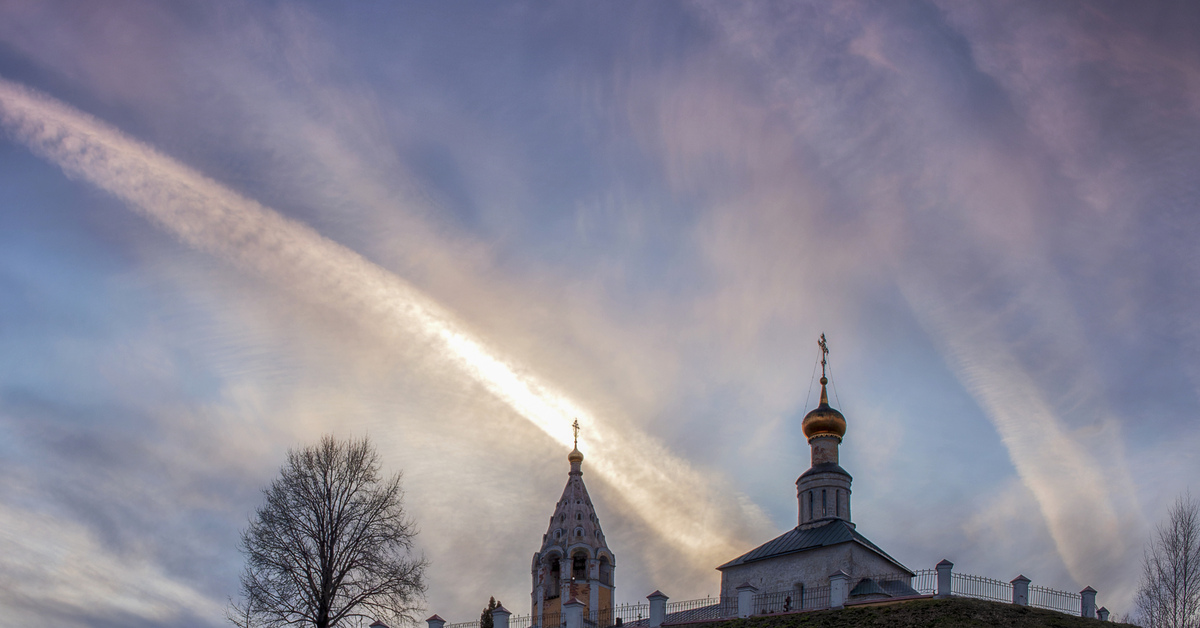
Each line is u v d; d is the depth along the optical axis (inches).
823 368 2706.7
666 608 2145.7
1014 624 1766.7
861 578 2203.5
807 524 2474.2
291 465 2108.8
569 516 2802.7
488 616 2748.5
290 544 2028.8
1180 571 2069.4
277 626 1993.1
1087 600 1980.8
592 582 2696.9
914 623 1779.0
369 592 2032.5
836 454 2615.7
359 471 2133.4
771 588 2325.3
